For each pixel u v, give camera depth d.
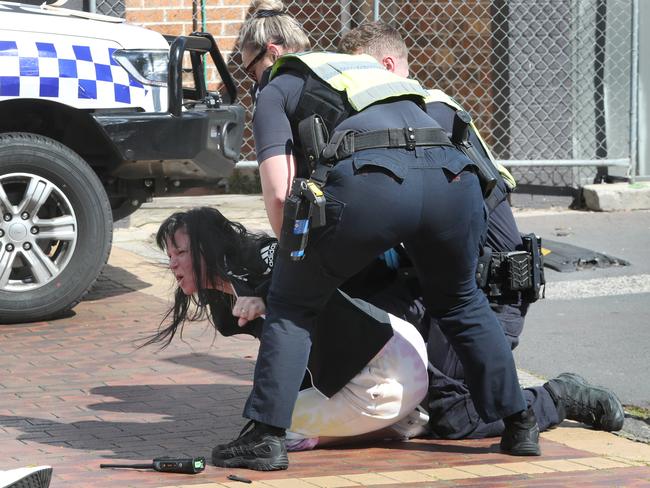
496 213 17.34
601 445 17.30
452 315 15.99
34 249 25.56
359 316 16.05
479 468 15.77
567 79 41.00
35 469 11.01
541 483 15.00
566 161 40.38
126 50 26.45
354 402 16.44
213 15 41.22
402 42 18.05
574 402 18.03
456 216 15.15
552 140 41.19
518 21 40.69
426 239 15.20
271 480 15.12
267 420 15.41
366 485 14.84
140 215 38.91
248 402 15.55
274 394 15.35
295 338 15.38
